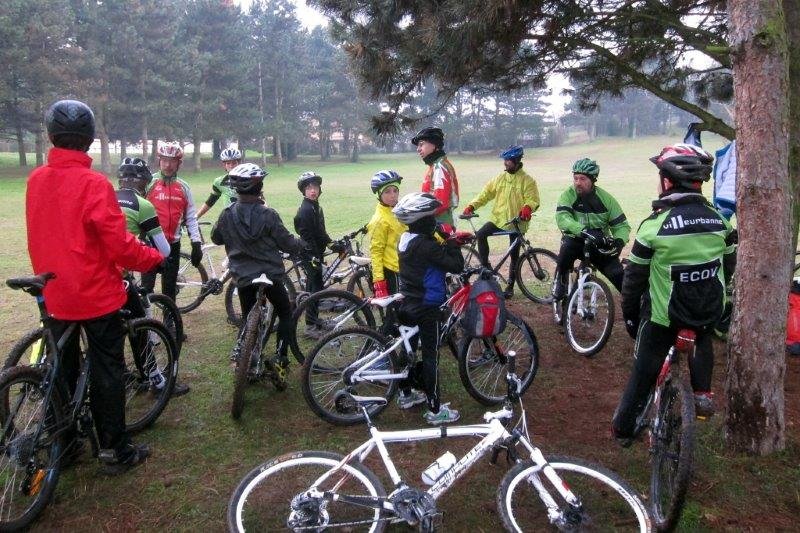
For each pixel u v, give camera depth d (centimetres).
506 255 738
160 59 4462
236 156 720
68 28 3944
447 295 431
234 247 455
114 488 351
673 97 583
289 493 333
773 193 329
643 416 350
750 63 323
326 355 432
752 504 320
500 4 456
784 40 319
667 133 9569
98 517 326
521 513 319
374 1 536
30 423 324
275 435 411
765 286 339
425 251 401
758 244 338
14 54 3538
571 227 555
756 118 325
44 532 314
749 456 355
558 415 433
